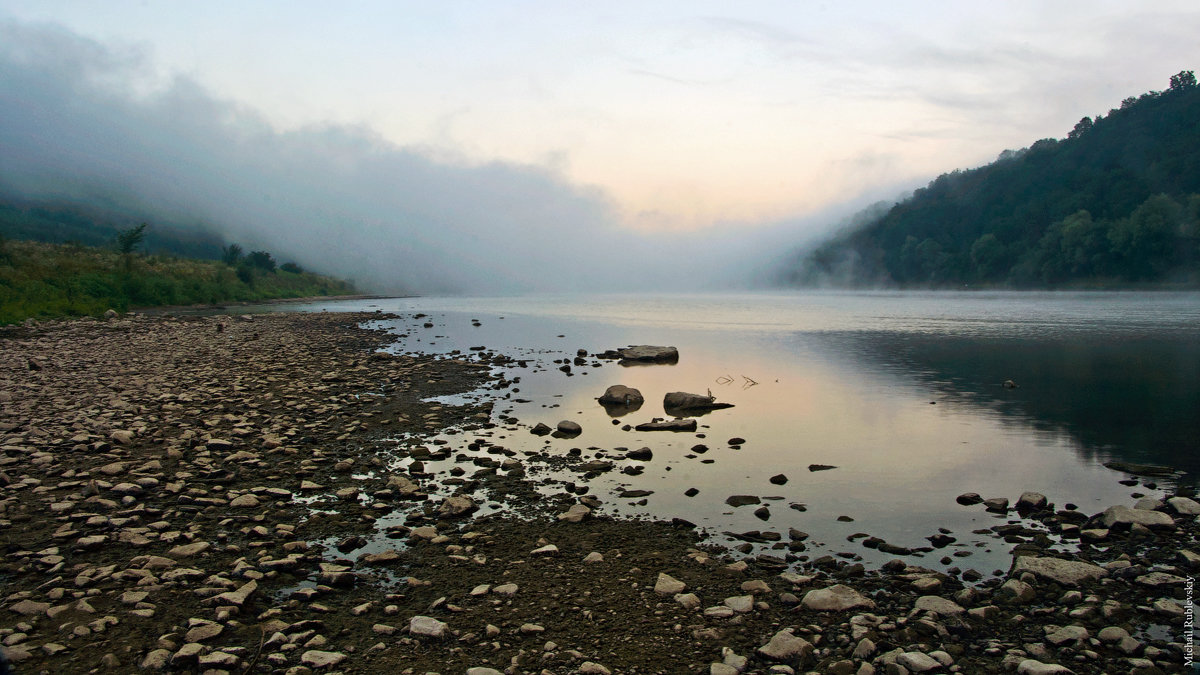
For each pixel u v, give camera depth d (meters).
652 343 30.11
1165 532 7.38
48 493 8.49
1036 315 53.53
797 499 8.73
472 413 13.95
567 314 55.19
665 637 5.21
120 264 60.81
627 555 6.82
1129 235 117.25
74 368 19.28
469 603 5.76
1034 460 10.67
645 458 10.65
